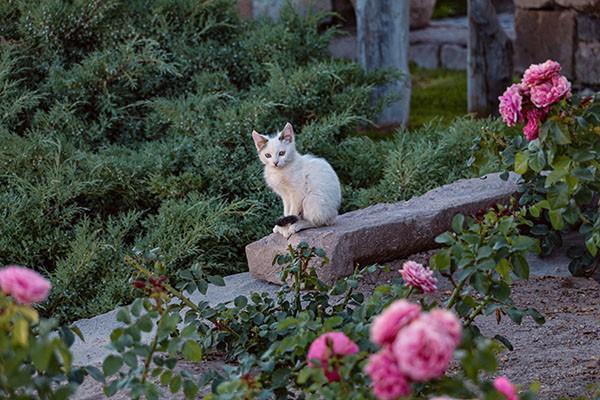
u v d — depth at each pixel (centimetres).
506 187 788
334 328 473
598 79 1176
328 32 1077
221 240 828
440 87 1458
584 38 1187
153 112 937
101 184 825
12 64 923
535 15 1251
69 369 379
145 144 913
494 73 1215
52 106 935
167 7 1025
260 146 699
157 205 861
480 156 676
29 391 417
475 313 497
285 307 558
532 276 722
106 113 941
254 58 1030
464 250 477
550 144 525
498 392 367
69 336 419
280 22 1083
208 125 903
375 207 767
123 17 1011
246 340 540
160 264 549
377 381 327
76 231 779
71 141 888
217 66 1003
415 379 331
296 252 563
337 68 988
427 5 1656
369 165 916
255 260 721
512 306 506
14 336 358
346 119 920
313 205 696
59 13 973
